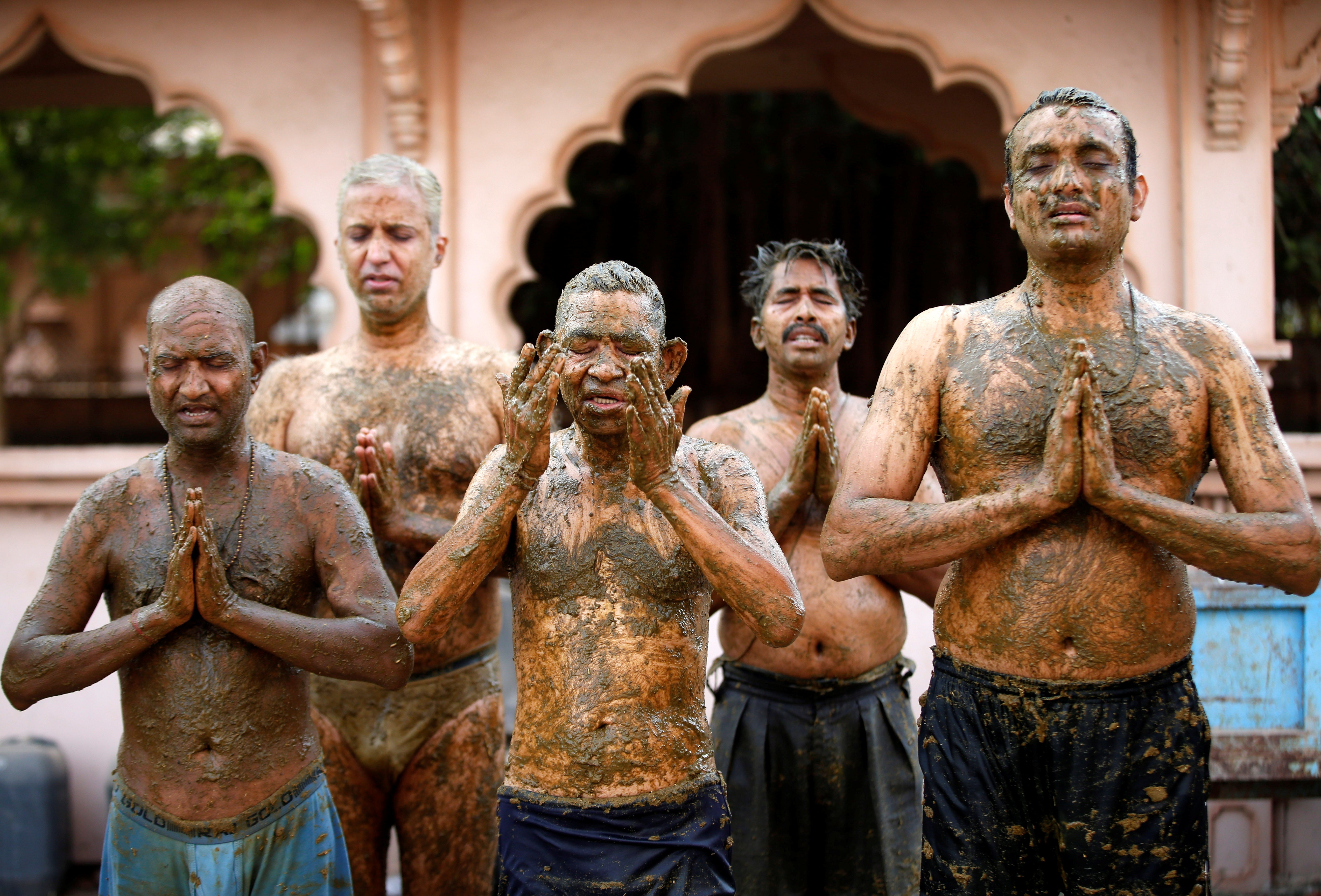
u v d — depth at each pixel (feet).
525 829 8.61
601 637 8.66
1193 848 8.40
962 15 17.01
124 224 37.55
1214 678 14.40
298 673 9.45
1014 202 8.93
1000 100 17.02
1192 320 8.86
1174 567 8.61
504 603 19.63
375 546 10.12
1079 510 8.50
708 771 8.82
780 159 27.35
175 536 9.25
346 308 17.44
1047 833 8.70
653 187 27.35
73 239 36.50
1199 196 16.38
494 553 8.64
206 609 8.84
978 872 8.64
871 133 27.14
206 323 9.11
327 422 12.19
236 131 17.61
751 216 27.25
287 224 37.52
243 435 9.66
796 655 11.66
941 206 26.99
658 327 8.89
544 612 8.81
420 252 12.41
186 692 8.98
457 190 17.34
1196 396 8.56
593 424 8.79
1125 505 8.17
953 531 8.45
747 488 9.21
